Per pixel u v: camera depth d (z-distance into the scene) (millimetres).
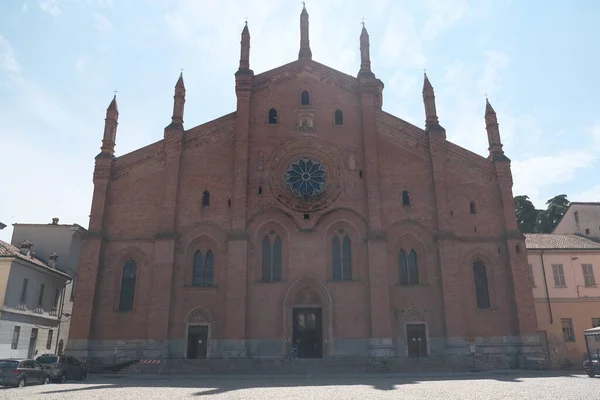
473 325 39375
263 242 41344
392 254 40969
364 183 42719
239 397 21094
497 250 41344
